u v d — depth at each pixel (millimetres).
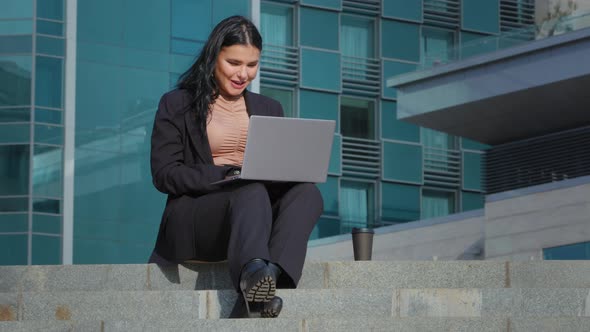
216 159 6762
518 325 5684
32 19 23141
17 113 23000
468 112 25859
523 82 24406
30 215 22688
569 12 24016
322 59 29750
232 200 6223
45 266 6934
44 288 6914
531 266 6844
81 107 23141
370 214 29688
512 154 27641
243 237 6016
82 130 23078
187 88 6785
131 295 6441
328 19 30016
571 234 24062
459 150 30797
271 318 5660
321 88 29609
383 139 30000
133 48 23391
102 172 23047
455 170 30750
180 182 6457
